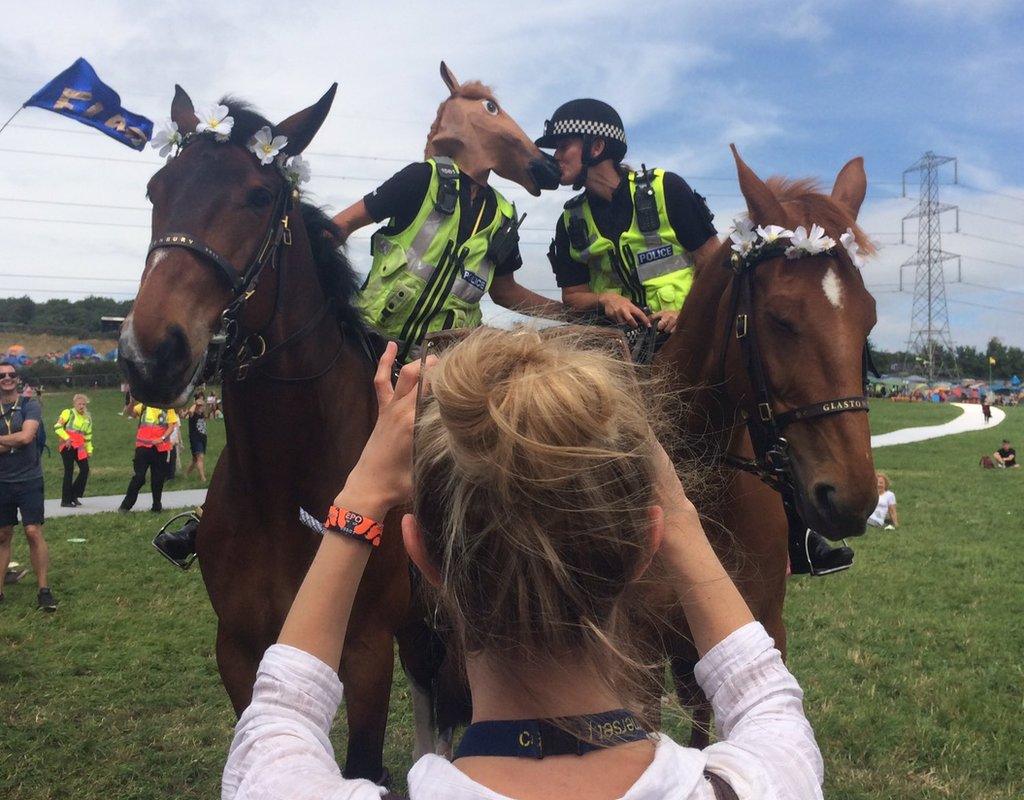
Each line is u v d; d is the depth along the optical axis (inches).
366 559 37.1
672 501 37.9
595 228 135.6
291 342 96.9
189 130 102.0
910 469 717.9
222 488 100.7
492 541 29.0
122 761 150.3
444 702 124.9
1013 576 309.1
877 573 310.3
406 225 124.5
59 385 1676.9
